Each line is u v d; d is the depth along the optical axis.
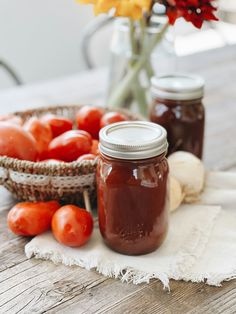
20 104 0.87
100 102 0.88
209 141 0.75
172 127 0.61
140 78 0.75
